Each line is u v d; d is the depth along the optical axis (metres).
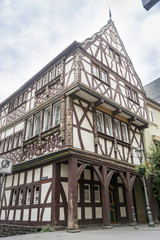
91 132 8.96
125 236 5.54
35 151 9.60
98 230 7.12
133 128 12.44
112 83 11.20
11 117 13.58
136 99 13.26
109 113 10.52
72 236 5.62
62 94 8.89
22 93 13.35
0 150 13.38
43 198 8.22
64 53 10.03
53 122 9.28
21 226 8.75
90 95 8.97
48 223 7.53
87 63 9.71
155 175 11.09
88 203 9.23
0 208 10.99
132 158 11.06
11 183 10.92
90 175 9.95
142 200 12.12
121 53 13.45
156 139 14.12
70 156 7.59
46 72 11.38
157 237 5.31
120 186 11.86
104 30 12.37
